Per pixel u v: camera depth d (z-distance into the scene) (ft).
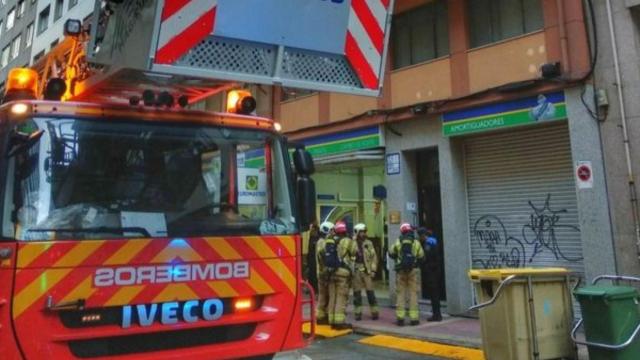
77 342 11.38
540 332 21.09
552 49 33.37
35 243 11.33
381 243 48.26
